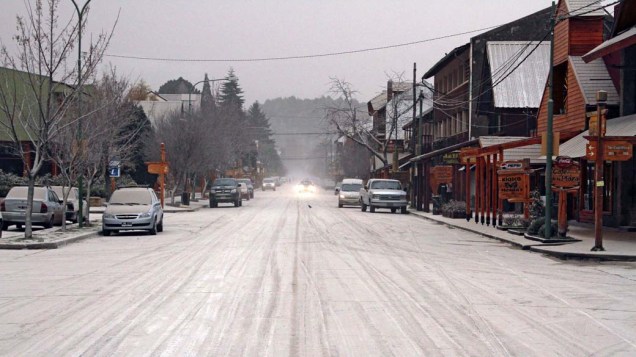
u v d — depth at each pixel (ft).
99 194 180.45
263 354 29.91
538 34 172.65
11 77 125.90
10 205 98.27
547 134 79.97
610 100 103.76
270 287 48.16
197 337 32.99
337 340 32.53
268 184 390.42
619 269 60.18
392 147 246.06
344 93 236.84
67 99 84.28
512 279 53.47
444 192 147.02
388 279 52.60
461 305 41.93
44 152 82.07
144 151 195.83
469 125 177.06
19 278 53.42
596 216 69.26
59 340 32.40
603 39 123.13
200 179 280.51
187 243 83.61
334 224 118.62
